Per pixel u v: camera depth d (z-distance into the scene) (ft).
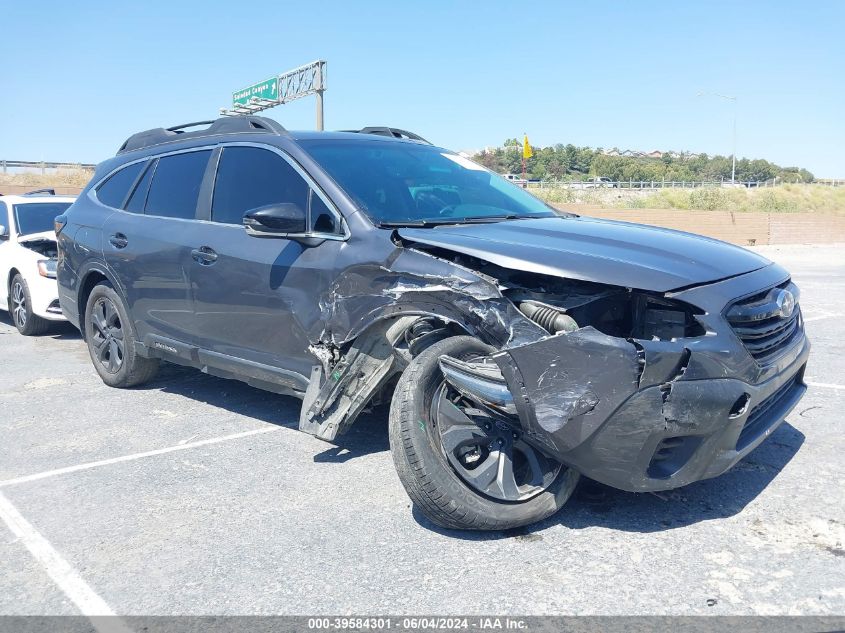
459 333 11.20
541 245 11.12
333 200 12.94
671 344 9.52
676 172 476.95
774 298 11.14
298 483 12.82
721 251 11.87
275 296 13.41
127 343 18.43
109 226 18.51
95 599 9.36
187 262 15.56
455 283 10.61
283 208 12.51
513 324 10.18
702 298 10.08
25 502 12.45
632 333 10.61
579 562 9.77
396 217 12.78
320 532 10.93
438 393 10.30
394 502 11.89
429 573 9.62
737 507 11.28
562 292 10.77
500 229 12.22
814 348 23.18
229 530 11.12
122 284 17.95
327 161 13.83
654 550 10.02
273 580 9.63
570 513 11.20
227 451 14.57
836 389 17.99
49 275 27.45
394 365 11.76
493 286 10.36
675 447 9.90
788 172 495.41
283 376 13.74
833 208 167.63
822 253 81.71
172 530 11.21
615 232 12.30
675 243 11.80
